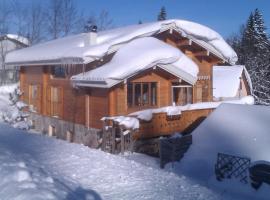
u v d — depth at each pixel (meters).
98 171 9.08
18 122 25.62
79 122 20.50
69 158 10.33
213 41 22.00
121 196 7.34
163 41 21.52
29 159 9.42
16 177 6.54
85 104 19.75
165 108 19.02
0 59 54.66
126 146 16.75
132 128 16.58
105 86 17.00
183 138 14.82
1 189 6.09
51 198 5.79
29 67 27.41
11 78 54.19
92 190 7.34
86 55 17.88
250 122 14.73
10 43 55.09
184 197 7.92
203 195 8.35
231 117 15.43
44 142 13.41
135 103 18.61
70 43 22.91
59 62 20.36
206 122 15.84
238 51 57.75
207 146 14.59
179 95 21.45
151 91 19.34
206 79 23.25
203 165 13.75
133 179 8.70
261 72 45.03
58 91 23.08
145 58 17.81
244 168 12.08
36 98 26.27
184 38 21.42
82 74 19.16
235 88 35.59
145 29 20.02
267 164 11.48
